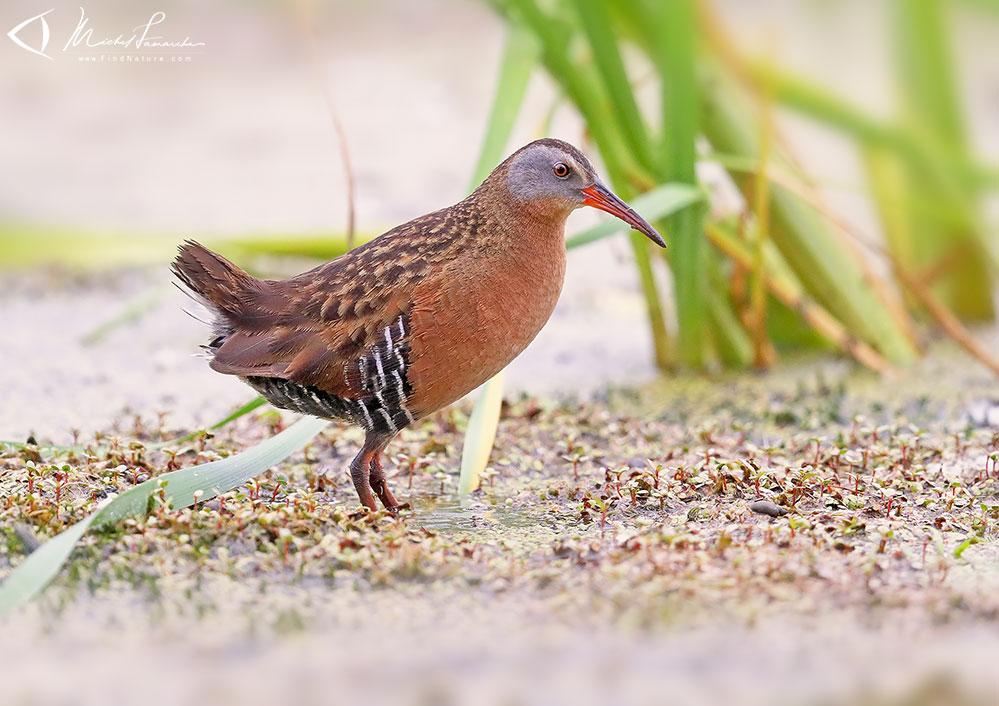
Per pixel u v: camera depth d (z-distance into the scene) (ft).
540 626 24.23
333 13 80.79
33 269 55.83
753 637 23.79
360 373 29.40
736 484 31.09
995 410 39.11
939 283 49.19
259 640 23.72
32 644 23.58
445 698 21.84
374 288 29.53
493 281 30.12
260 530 27.78
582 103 39.50
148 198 60.49
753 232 44.14
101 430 37.52
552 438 35.94
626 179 40.73
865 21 54.44
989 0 45.09
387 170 64.08
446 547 27.37
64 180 63.00
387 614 24.73
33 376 43.34
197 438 33.99
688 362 43.83
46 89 75.72
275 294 30.09
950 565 27.14
